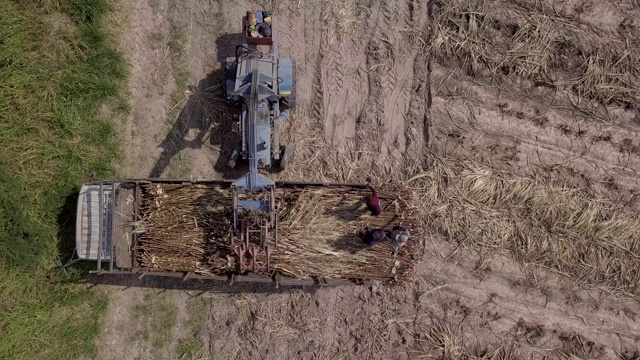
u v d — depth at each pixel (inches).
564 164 381.7
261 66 305.4
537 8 377.1
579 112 382.9
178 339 362.3
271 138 329.4
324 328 367.6
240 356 365.4
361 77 369.4
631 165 386.9
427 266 373.4
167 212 319.6
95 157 352.8
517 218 378.6
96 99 351.3
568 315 381.1
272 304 367.2
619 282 383.9
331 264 325.7
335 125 367.9
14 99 339.3
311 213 321.7
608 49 380.5
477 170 374.3
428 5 371.6
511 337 376.8
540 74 378.6
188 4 361.7
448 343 369.7
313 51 366.0
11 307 340.2
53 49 346.0
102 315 355.3
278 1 363.6
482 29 372.5
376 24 369.1
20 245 330.6
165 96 361.4
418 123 373.1
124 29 357.4
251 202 302.4
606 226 381.1
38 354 343.9
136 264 320.5
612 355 382.0
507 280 378.3
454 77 374.9
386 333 369.4
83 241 321.7
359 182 365.4
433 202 373.1
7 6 337.7
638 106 385.1
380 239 319.9
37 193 344.2
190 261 320.2
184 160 361.7
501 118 378.3
